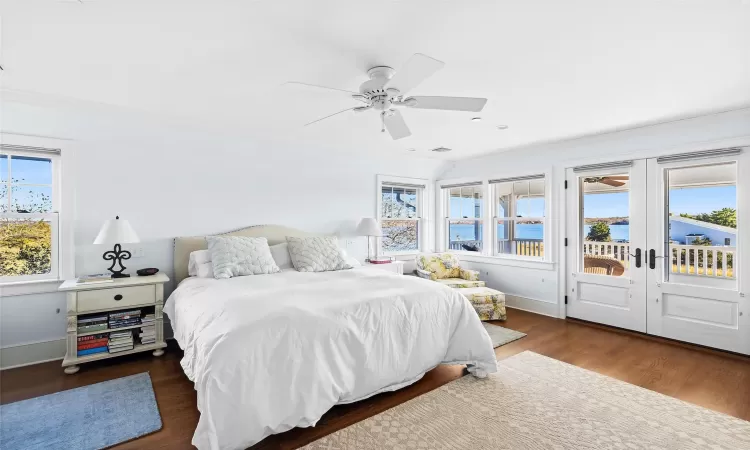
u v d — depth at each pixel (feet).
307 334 6.70
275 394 6.09
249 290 8.63
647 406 7.61
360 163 16.55
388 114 8.17
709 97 8.89
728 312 10.73
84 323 9.41
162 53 6.66
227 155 12.94
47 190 10.12
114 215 10.89
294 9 5.23
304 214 14.82
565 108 9.81
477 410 7.45
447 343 8.90
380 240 17.37
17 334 9.59
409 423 6.97
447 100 7.21
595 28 5.73
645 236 12.37
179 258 11.69
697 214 11.33
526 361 10.09
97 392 8.14
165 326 11.75
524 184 16.29
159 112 10.34
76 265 10.37
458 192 19.16
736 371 9.39
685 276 11.60
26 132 9.62
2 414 7.18
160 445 6.27
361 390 7.30
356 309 7.61
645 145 12.25
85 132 10.42
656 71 7.34
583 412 7.37
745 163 10.30
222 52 6.59
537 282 15.53
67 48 6.46
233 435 5.60
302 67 7.23
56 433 6.56
